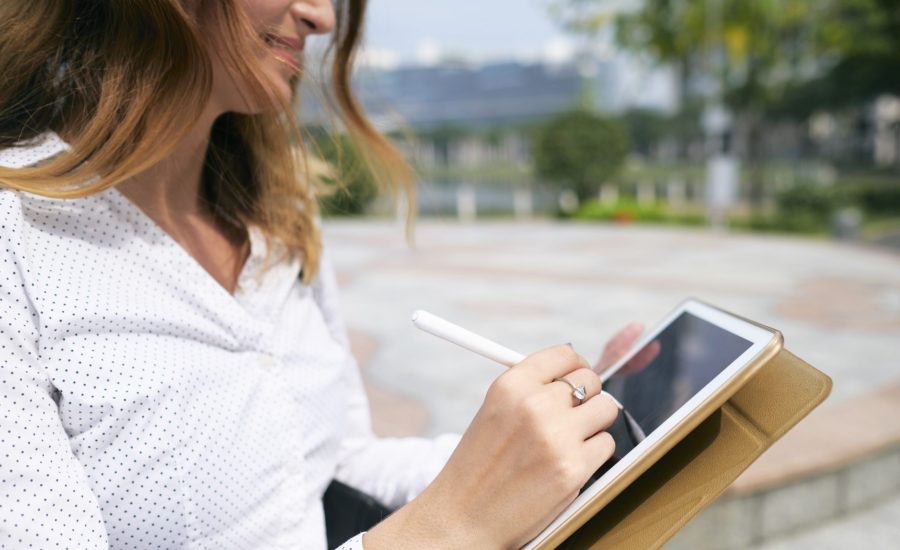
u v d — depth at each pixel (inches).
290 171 45.6
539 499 26.1
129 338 31.8
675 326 38.6
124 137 31.3
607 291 269.9
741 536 104.1
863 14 625.0
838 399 139.9
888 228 542.3
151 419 31.3
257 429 35.8
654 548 26.1
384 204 52.7
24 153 32.8
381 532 28.0
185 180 40.1
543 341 198.4
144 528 31.3
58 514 26.9
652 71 724.0
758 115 702.5
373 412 140.3
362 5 45.8
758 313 226.5
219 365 34.9
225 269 42.1
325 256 47.4
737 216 627.2
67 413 29.6
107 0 32.2
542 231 513.3
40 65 34.1
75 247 31.8
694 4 636.1
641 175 916.6
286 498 36.7
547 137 703.7
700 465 27.5
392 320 226.4
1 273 28.3
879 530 107.2
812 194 615.2
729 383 27.0
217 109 37.5
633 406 33.4
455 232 507.5
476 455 27.1
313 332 43.3
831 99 748.6
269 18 35.6
